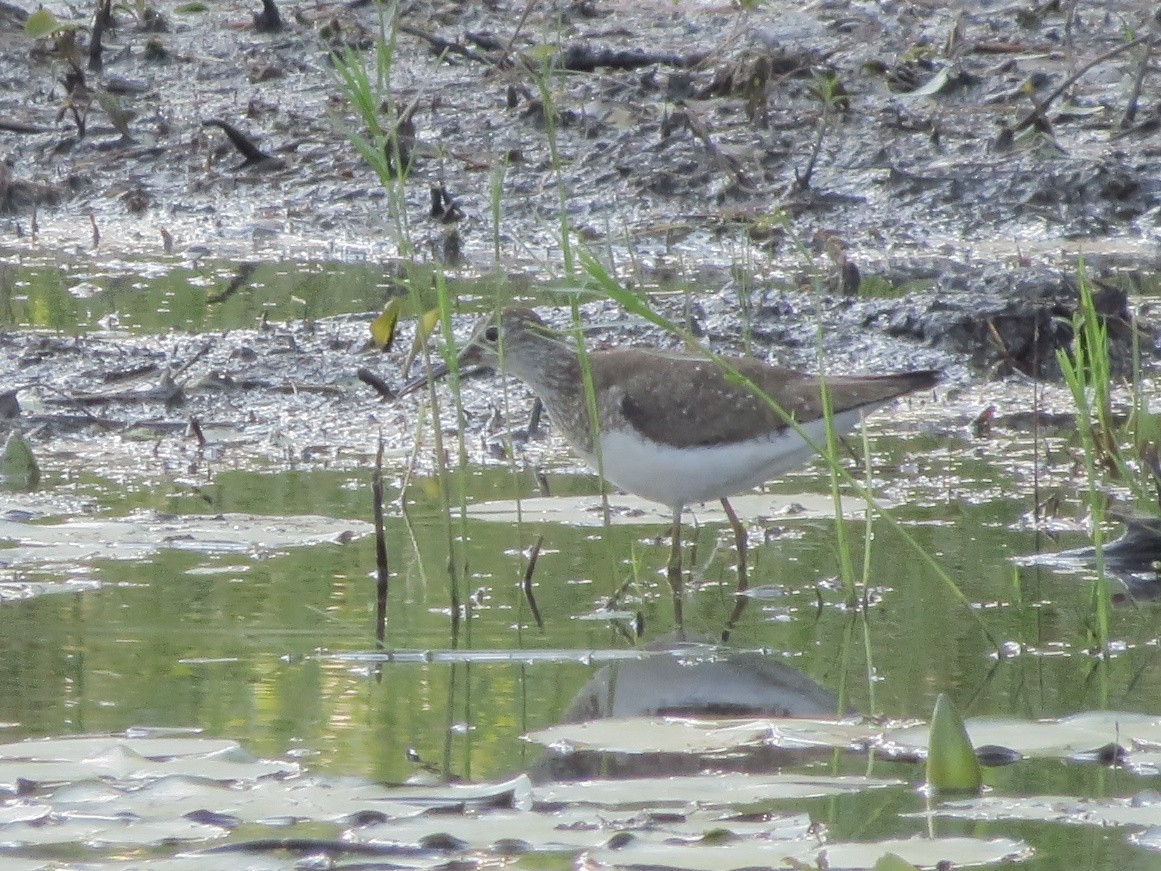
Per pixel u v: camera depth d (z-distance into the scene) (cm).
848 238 1902
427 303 1691
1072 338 1539
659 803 699
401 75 2317
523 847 648
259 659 909
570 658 918
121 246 1955
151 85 2380
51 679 872
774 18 2550
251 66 2417
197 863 638
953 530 1145
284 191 2105
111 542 1111
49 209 2097
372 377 1477
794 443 1094
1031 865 652
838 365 1531
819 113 2170
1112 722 791
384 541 1050
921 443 1367
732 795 705
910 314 1616
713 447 1084
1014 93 2217
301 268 1858
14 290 1777
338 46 2423
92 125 2261
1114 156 2050
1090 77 2275
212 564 1074
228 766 736
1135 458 1193
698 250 1891
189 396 1466
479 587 1039
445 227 1961
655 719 807
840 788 717
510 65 2220
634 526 1181
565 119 2170
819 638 949
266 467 1296
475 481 1272
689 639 948
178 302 1730
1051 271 1723
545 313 1642
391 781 729
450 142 2139
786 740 782
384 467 1296
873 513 1188
